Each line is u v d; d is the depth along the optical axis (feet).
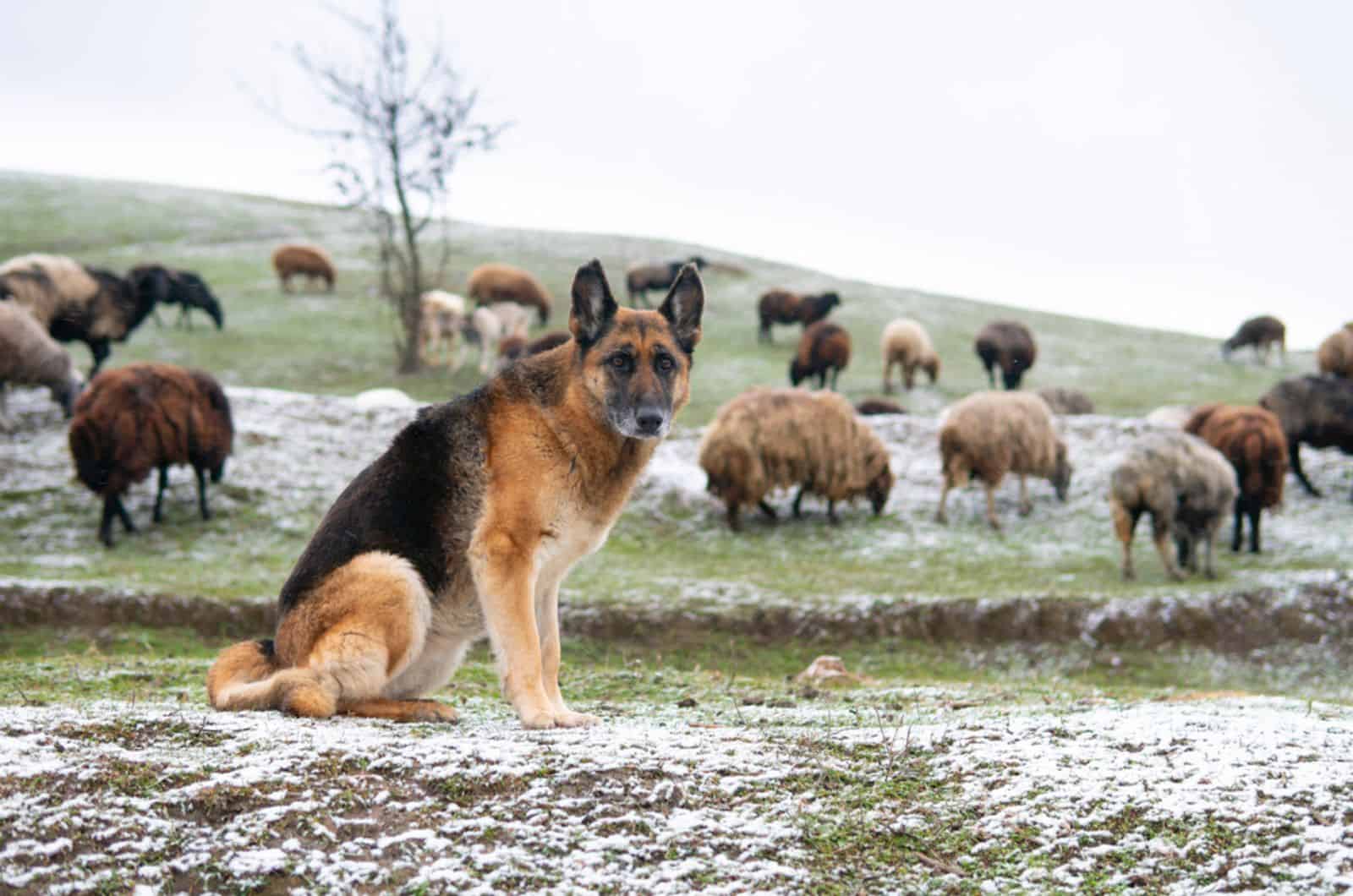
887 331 132.36
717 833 15.49
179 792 15.56
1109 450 82.69
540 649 20.80
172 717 18.56
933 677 47.96
